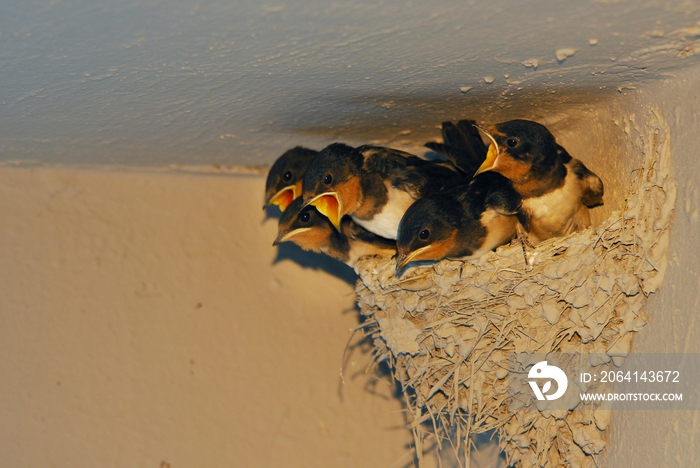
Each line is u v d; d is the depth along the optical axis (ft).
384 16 9.77
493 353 12.54
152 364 15.90
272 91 12.28
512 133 12.48
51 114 13.16
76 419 15.39
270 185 15.23
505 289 12.31
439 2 9.43
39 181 16.38
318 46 10.59
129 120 13.55
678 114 11.10
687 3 9.34
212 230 16.66
